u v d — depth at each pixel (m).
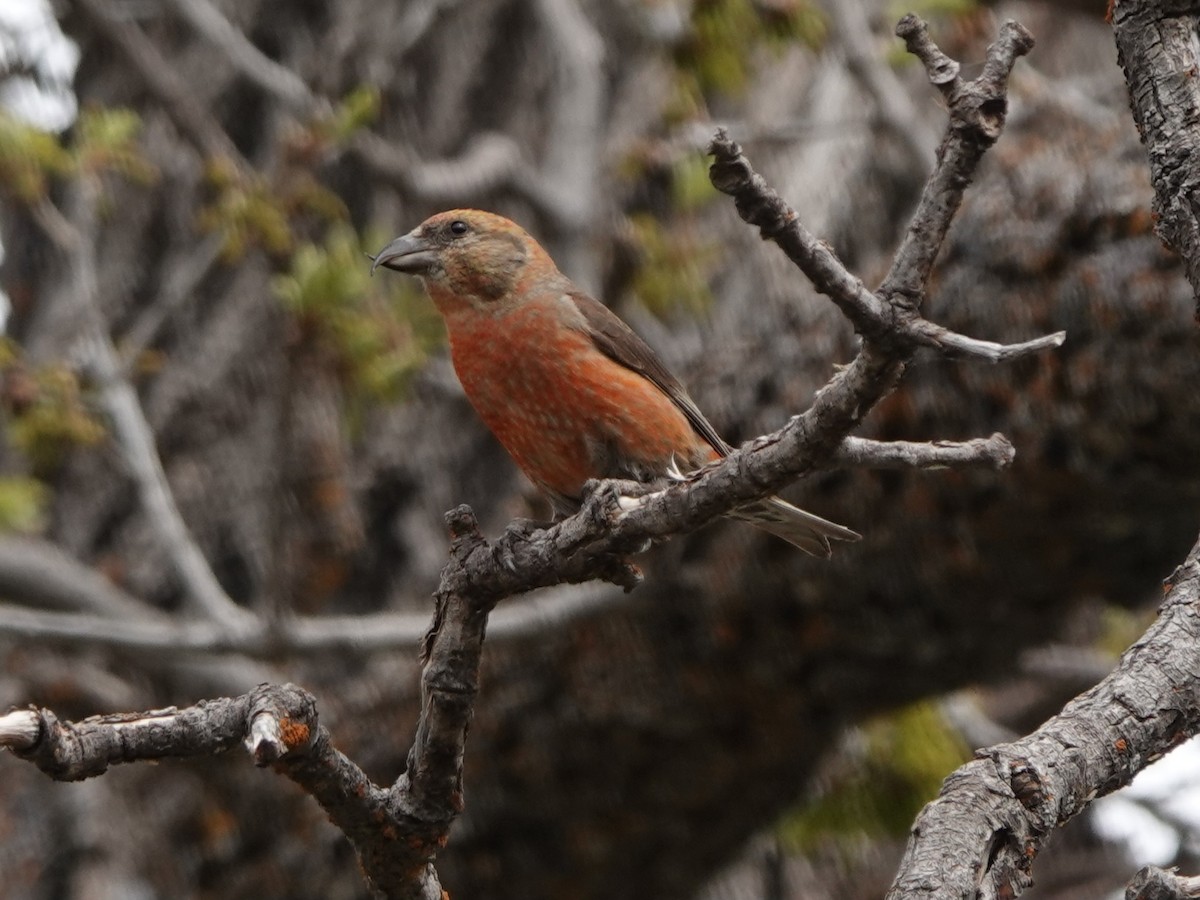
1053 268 9.76
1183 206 4.98
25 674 13.32
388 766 12.22
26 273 15.27
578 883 12.48
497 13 16.06
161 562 14.25
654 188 14.93
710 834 12.38
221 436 14.44
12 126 12.07
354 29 15.37
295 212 11.90
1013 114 11.85
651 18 13.68
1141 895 4.56
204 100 15.41
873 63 12.84
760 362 11.34
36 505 13.17
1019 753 4.57
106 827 13.86
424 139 15.66
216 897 12.74
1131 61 5.15
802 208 14.77
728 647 11.23
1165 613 4.95
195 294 14.87
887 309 4.79
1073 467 9.92
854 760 13.53
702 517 5.62
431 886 5.97
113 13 13.70
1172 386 9.36
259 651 10.82
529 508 12.62
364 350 11.23
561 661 11.54
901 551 10.62
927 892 4.26
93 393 12.32
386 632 10.82
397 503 14.23
